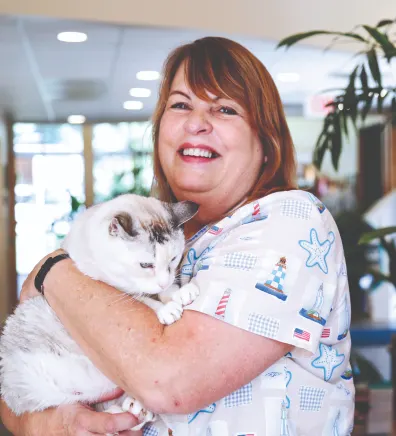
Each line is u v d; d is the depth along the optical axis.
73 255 1.19
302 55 3.83
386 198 4.68
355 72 1.70
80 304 1.02
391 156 5.66
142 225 1.27
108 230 1.22
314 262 1.00
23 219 6.48
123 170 5.99
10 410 1.22
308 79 4.59
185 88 1.24
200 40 1.29
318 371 1.05
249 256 0.98
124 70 4.22
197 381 0.90
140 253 1.22
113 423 1.02
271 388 1.01
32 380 1.16
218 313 0.93
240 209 1.13
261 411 1.00
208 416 1.01
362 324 3.84
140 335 0.94
